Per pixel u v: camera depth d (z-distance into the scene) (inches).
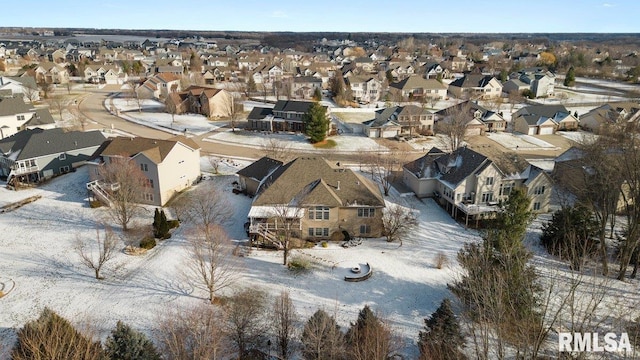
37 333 945.5
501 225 1520.7
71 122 3703.3
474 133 3604.8
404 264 1635.1
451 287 1357.0
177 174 2218.3
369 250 1734.7
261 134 3570.4
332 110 4525.1
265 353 1160.8
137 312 1331.2
